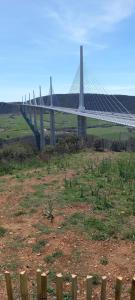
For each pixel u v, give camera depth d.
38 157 20.16
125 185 12.31
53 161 18.11
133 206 9.98
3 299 6.01
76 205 10.35
